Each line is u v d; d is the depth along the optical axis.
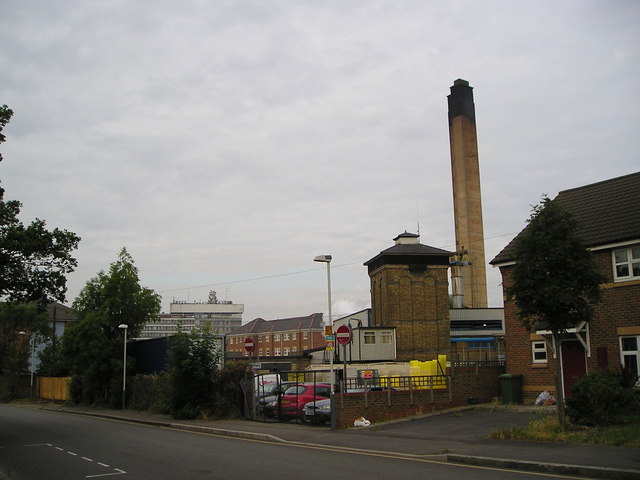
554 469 11.55
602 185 26.58
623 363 21.59
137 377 36.25
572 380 23.39
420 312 53.72
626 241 21.70
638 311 21.33
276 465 13.29
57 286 26.36
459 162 77.94
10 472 13.33
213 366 27.97
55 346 57.28
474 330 59.66
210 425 23.77
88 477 12.39
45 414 35.88
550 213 16.17
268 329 114.81
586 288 15.98
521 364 25.41
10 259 24.78
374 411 21.92
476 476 11.26
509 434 15.89
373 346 48.94
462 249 69.69
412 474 11.66
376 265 57.34
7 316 57.62
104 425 26.59
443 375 24.97
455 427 19.08
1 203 23.88
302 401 23.53
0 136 23.67
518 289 16.42
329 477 11.51
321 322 108.06
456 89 79.62
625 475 10.55
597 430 15.35
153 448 17.14
